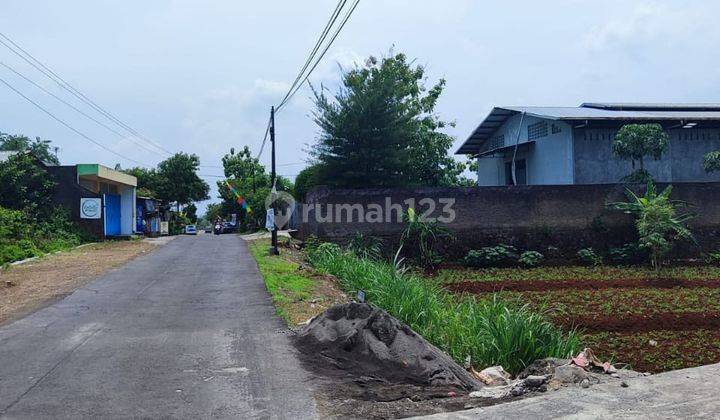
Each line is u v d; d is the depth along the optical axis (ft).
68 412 18.71
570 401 19.61
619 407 18.99
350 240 68.85
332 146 77.97
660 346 33.12
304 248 71.72
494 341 27.50
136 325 31.35
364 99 76.02
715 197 71.56
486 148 112.47
